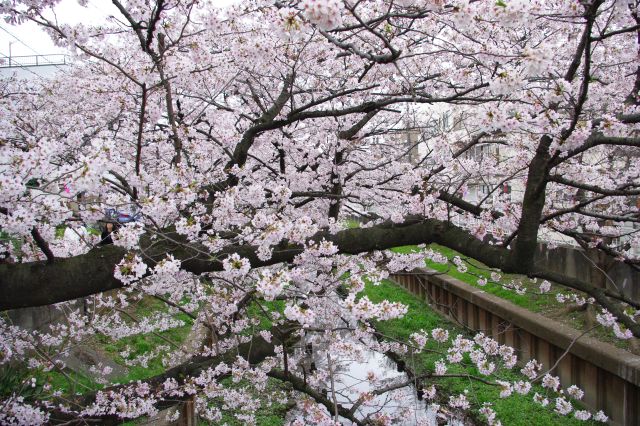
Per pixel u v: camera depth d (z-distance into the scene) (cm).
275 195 399
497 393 859
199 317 450
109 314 685
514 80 259
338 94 407
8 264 283
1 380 465
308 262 386
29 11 305
